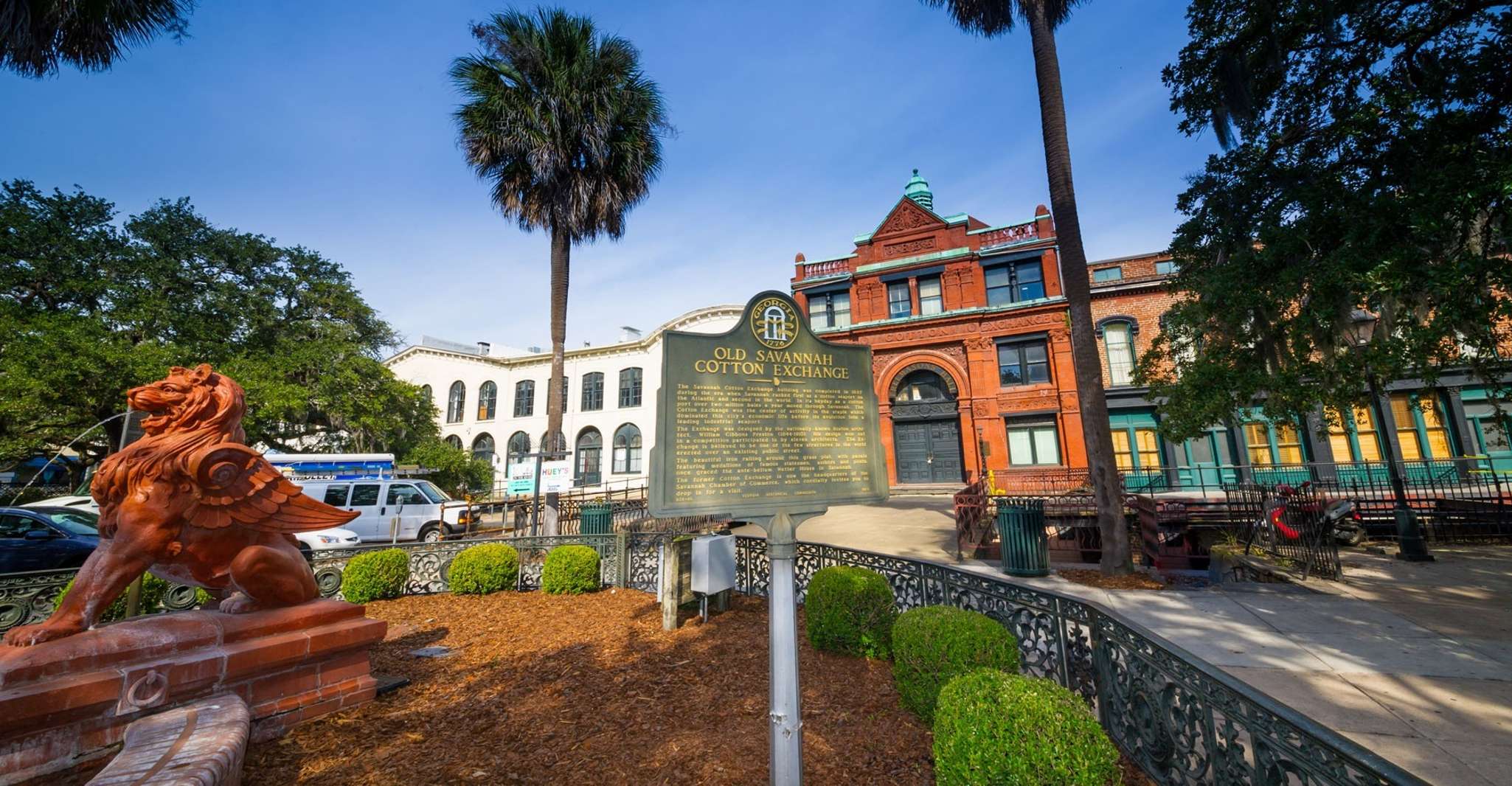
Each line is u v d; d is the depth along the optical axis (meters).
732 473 3.20
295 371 22.00
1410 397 17.67
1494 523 10.09
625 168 12.46
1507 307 5.18
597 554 8.16
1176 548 9.90
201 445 4.02
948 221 24.72
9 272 18.03
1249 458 18.84
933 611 3.97
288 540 4.57
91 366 15.95
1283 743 1.95
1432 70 6.84
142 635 3.49
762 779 3.16
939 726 2.71
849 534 13.40
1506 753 3.23
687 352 3.26
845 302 26.17
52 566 8.88
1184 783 2.62
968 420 22.09
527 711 4.21
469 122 11.81
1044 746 2.35
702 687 4.50
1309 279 6.75
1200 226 8.48
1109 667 3.34
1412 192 5.98
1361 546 10.23
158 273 20.55
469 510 15.95
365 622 4.49
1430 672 4.44
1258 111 8.31
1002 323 22.19
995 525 11.62
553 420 12.59
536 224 13.04
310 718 4.08
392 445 25.92
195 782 2.29
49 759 3.03
